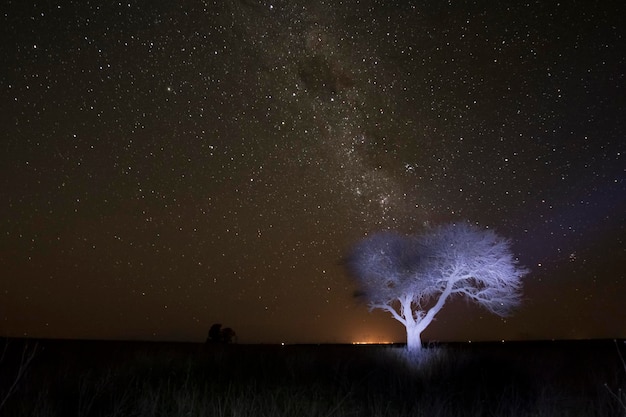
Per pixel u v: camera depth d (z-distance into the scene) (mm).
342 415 7211
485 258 24500
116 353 16875
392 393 8930
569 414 7203
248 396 7762
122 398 7227
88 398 7422
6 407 6887
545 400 7633
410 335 25359
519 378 10789
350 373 12094
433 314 25125
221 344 25656
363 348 23797
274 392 8672
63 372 10383
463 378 10875
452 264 24672
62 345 20203
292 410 7082
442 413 7250
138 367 11742
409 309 25672
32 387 8508
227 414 6996
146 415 6918
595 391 9359
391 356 16766
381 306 25812
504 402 7809
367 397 8719
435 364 13250
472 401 8188
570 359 15305
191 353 16766
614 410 7250
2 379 9344
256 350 20578
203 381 10641
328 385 10117
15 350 15766
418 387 9773
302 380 11062
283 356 16625
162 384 9211
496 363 12867
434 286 25188
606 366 13305
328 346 27250
